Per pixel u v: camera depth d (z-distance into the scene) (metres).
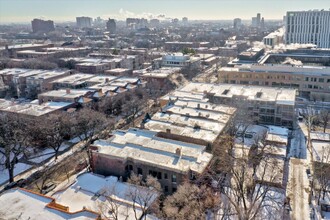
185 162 58.53
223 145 71.12
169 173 56.91
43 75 136.25
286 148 77.81
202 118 80.75
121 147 64.75
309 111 106.19
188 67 167.88
